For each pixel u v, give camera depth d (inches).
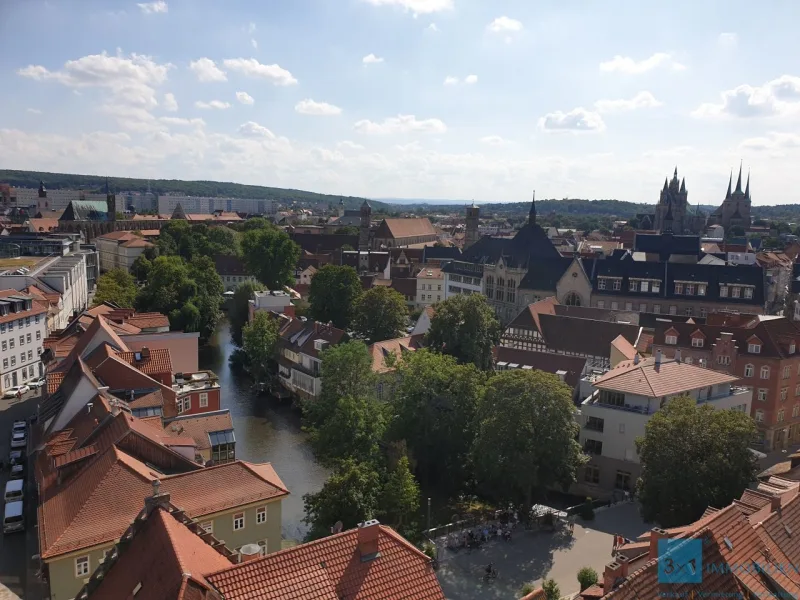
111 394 2719.0
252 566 1138.0
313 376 4350.4
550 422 2623.0
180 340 3681.1
